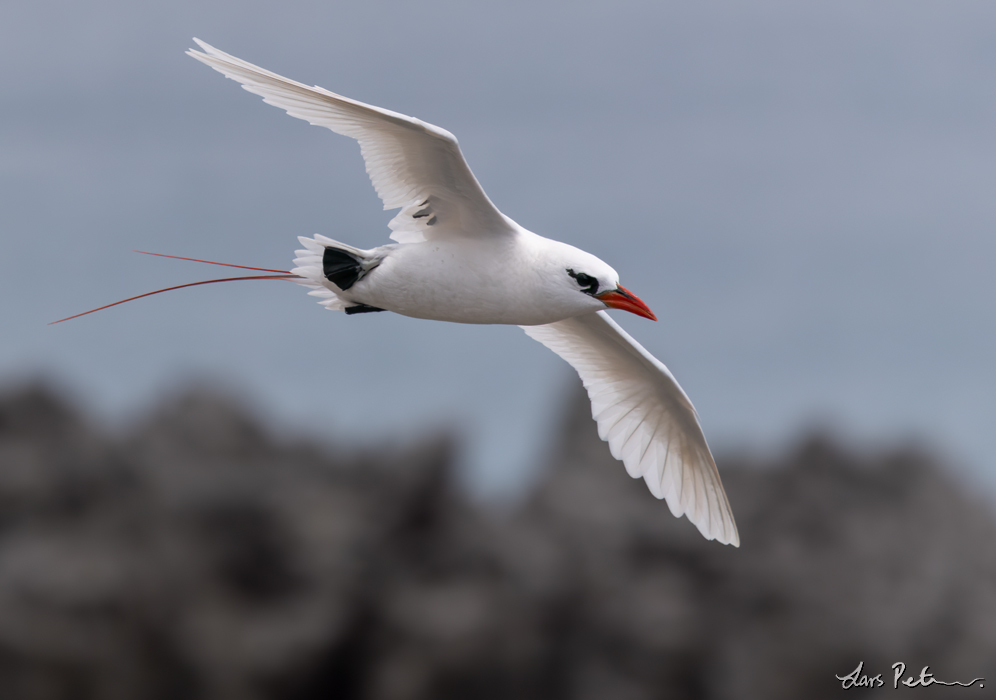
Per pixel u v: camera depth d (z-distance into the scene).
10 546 15.61
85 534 15.80
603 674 15.80
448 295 8.95
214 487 16.39
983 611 16.19
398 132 8.41
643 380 11.09
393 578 16.19
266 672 15.50
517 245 8.89
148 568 15.62
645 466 11.61
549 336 11.34
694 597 16.53
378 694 15.55
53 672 14.77
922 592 16.38
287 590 16.02
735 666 15.91
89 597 15.13
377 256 9.04
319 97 8.40
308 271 9.07
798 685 15.95
